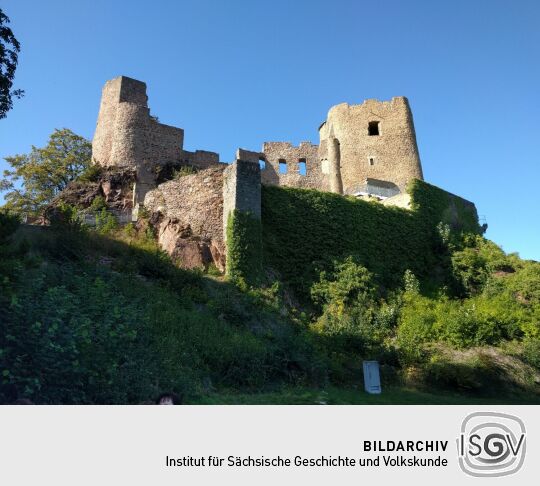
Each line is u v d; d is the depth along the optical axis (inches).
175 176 1050.7
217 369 427.5
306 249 758.5
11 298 270.5
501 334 677.9
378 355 575.8
